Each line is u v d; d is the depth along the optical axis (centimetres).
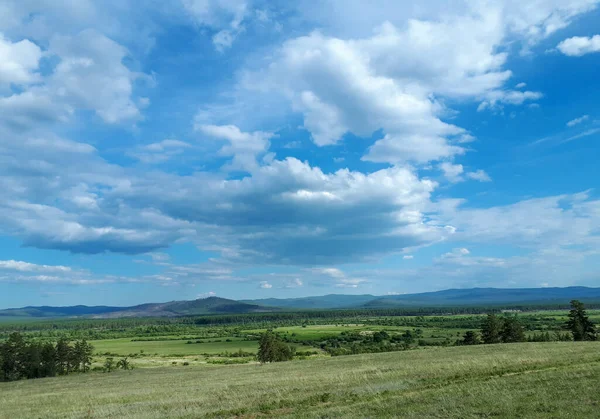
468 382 2803
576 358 3578
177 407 3050
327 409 2402
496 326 12075
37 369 11738
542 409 1861
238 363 13988
